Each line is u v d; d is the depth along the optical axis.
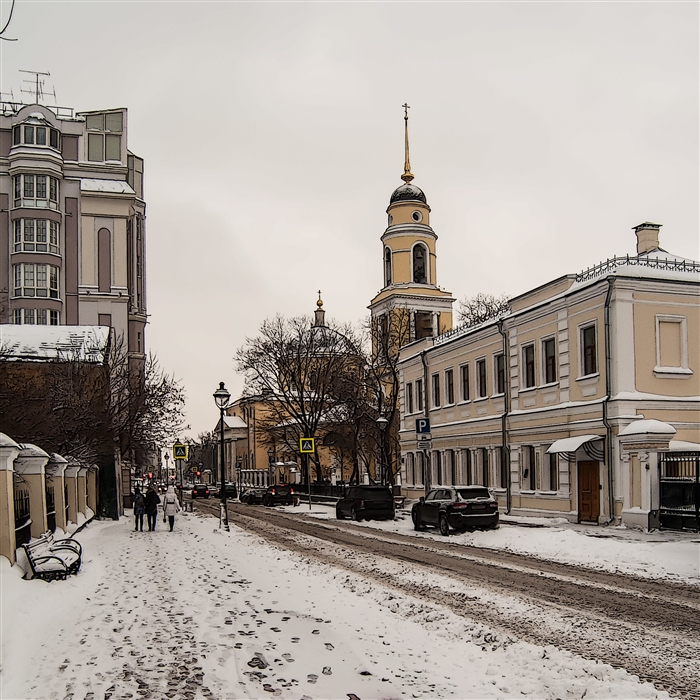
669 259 29.61
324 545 22.30
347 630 10.09
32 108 55.53
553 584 14.04
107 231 56.22
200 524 33.09
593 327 28.08
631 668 8.23
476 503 24.05
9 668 7.96
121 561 18.25
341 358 60.88
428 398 43.81
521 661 8.41
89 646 9.16
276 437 70.25
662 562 16.56
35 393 30.27
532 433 31.77
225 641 9.42
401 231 68.19
